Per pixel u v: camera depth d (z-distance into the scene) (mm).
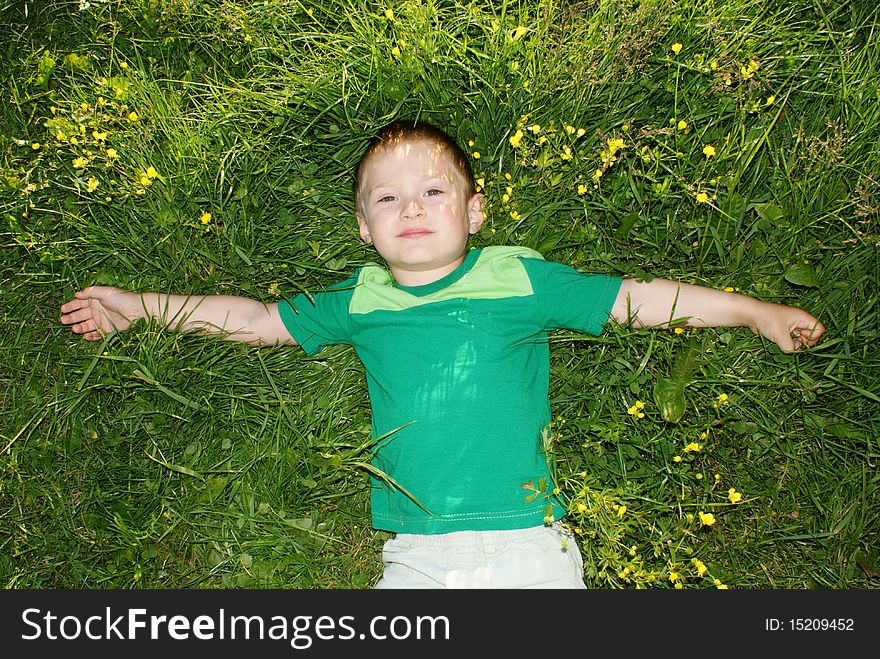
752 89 2783
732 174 2760
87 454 2770
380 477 2590
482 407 2445
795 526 2664
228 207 2887
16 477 2713
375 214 2619
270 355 2885
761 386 2719
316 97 2938
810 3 2990
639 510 2607
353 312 2680
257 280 2889
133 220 2914
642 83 2893
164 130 2938
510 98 2873
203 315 2768
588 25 2881
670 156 2814
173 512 2709
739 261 2764
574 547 2490
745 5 2904
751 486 2707
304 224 2994
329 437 2783
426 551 2373
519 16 2920
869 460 2668
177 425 2797
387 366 2568
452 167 2670
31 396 2807
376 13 3037
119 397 2811
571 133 2756
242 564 2682
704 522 2309
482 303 2561
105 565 2693
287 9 3053
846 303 2771
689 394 2693
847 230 2785
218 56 3139
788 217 2787
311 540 2744
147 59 3131
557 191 2865
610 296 2578
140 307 2777
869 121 2818
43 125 3045
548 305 2582
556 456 2672
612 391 2762
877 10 2961
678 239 2818
